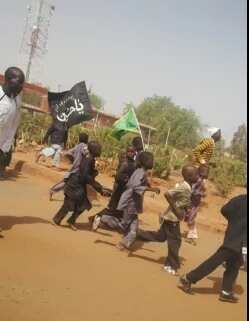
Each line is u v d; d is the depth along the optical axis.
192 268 4.59
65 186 4.90
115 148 10.15
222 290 3.78
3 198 5.87
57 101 8.30
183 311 3.38
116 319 2.97
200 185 5.67
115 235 5.11
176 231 4.22
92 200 7.03
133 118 7.51
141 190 4.44
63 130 8.37
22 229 4.52
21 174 7.97
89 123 15.59
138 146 5.51
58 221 4.92
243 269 4.91
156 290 3.68
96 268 3.88
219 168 11.64
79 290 3.32
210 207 8.88
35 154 10.48
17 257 3.69
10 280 3.22
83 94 8.16
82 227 5.20
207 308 3.54
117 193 4.94
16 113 3.76
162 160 10.52
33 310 2.84
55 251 4.07
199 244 5.83
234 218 3.66
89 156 4.88
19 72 3.63
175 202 4.19
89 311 3.00
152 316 3.15
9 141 3.80
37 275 3.42
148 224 6.20
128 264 4.21
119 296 3.38
